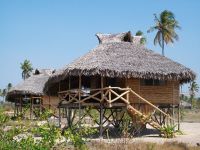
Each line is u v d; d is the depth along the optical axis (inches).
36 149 341.4
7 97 1750.7
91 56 925.8
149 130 1039.0
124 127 638.5
